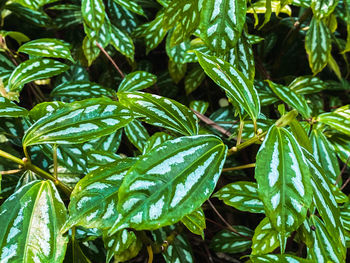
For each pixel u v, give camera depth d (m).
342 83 0.62
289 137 0.24
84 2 0.42
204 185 0.22
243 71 0.35
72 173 0.38
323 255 0.30
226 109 0.53
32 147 0.40
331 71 0.67
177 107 0.28
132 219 0.20
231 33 0.29
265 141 0.23
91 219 0.23
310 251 0.30
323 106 0.59
